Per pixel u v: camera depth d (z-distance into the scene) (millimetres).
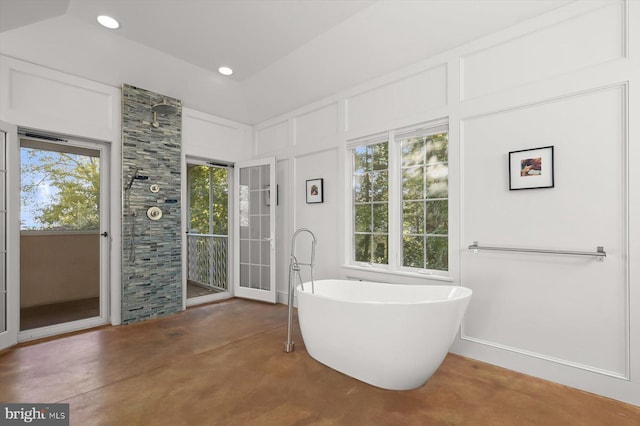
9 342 2834
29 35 2803
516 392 2123
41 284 4066
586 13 2146
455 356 2705
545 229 2311
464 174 2717
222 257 5285
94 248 4512
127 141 3547
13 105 2883
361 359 2215
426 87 2967
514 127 2451
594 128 2117
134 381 2256
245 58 3566
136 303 3602
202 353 2748
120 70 3412
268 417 1854
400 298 2809
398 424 1794
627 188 1990
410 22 2742
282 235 4457
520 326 2416
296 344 2959
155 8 2723
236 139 4758
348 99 3641
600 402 1997
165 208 3873
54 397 2043
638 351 1952
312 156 4066
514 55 2443
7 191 2840
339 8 2752
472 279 2660
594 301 2113
